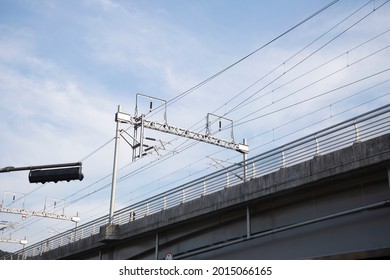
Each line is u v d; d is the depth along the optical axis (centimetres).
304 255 2039
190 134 3500
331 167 1920
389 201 1736
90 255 3700
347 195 1942
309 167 2011
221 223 2527
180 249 2777
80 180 2252
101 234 3256
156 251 2928
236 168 2430
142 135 3384
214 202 2464
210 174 2575
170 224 2761
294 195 2153
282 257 2133
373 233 1811
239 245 2377
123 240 3231
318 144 2031
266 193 2181
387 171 1808
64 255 3916
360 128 1880
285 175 2111
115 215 3344
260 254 2247
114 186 3406
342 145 1931
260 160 2297
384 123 1797
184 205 2677
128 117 3475
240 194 2319
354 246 1859
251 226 2338
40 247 4531
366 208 1803
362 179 1902
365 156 1808
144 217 2998
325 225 1991
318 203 2047
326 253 1953
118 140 3472
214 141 3572
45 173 2234
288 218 2161
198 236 2673
